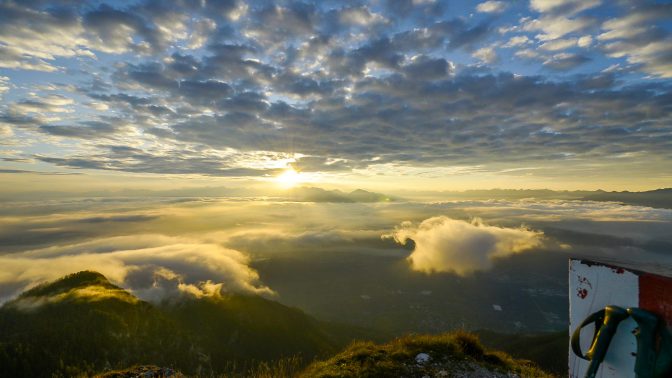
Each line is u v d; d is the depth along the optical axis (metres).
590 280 2.95
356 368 7.81
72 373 82.06
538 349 63.28
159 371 9.68
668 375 2.19
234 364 9.34
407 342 9.41
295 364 9.09
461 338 9.23
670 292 2.29
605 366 2.60
